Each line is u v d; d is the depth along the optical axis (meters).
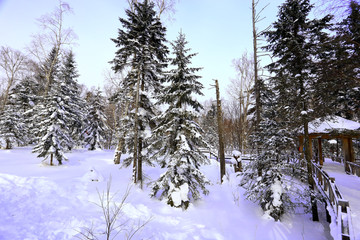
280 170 8.32
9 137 20.91
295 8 10.43
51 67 22.33
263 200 8.18
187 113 8.77
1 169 11.31
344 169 15.38
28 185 7.27
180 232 6.20
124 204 7.38
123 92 15.74
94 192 8.42
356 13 5.39
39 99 23.86
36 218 5.14
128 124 12.03
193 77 9.34
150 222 6.48
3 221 4.61
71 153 20.23
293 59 9.96
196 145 9.80
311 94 8.53
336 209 5.72
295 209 8.76
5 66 25.73
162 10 18.06
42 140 13.76
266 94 16.31
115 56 15.26
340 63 6.19
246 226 7.37
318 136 15.38
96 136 24.91
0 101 30.83
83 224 5.24
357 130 12.87
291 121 9.71
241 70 28.33
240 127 31.16
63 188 8.01
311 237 6.57
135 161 10.83
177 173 8.82
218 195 11.19
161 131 9.62
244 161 19.05
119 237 4.91
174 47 9.25
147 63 12.49
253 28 12.16
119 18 13.58
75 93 24.39
